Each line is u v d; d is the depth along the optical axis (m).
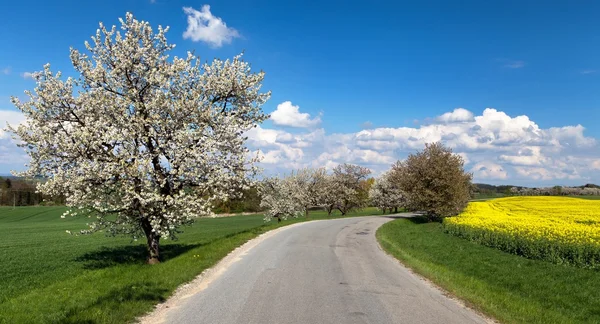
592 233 19.31
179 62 16.55
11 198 88.50
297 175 64.88
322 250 18.97
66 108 15.25
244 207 76.75
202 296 9.87
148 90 15.89
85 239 30.53
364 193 75.25
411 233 29.58
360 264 15.30
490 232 22.16
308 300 9.52
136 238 17.09
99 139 14.32
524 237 19.05
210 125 17.00
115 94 15.86
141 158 14.88
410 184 40.50
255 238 23.66
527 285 12.91
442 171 38.06
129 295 9.43
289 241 22.34
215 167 16.34
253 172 18.03
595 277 13.84
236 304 9.06
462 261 17.45
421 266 14.80
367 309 8.87
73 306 8.47
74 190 14.16
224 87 17.81
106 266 15.44
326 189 68.25
